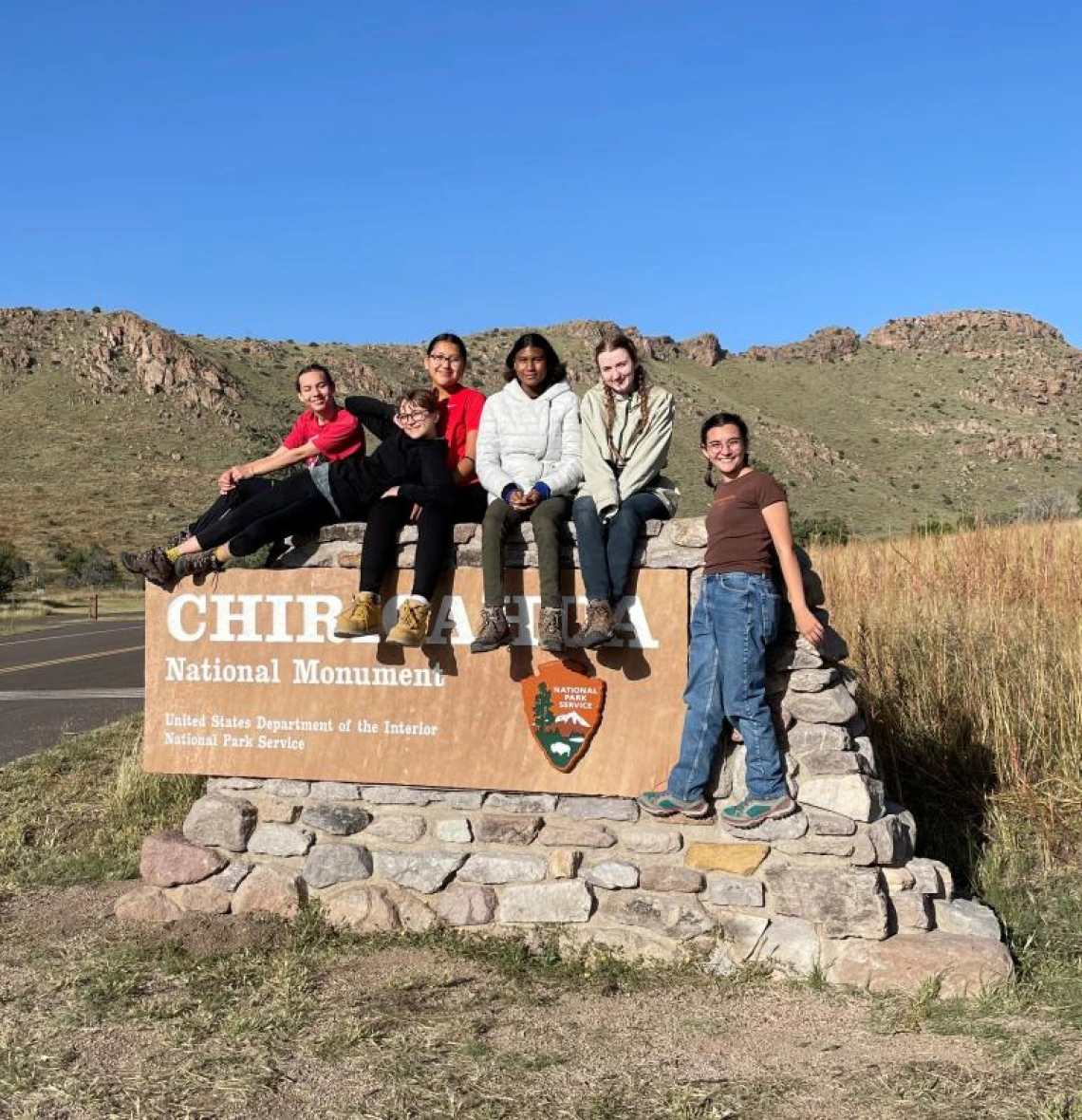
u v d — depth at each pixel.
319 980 4.45
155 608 5.38
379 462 5.04
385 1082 3.58
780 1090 3.46
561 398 4.84
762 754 4.48
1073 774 6.20
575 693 4.81
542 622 4.59
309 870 5.05
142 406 114.25
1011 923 4.90
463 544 5.02
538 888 4.76
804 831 4.46
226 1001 4.25
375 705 5.09
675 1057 3.73
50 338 125.88
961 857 5.71
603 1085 3.53
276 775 5.20
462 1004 4.19
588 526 4.61
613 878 4.68
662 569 4.78
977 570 9.12
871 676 7.32
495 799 4.94
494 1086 3.53
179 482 94.62
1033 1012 3.99
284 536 5.35
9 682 15.22
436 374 5.26
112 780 8.09
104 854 6.41
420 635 4.77
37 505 85.12
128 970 4.61
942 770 6.59
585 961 4.59
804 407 150.00
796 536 14.96
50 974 4.62
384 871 4.96
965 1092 3.38
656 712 4.75
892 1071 3.55
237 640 5.28
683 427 120.00
